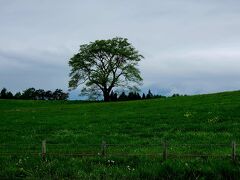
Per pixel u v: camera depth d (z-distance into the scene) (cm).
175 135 3691
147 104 6725
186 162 2488
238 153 2712
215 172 2348
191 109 5362
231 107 5166
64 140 3672
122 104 7106
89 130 4241
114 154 2753
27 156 2783
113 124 4569
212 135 3625
